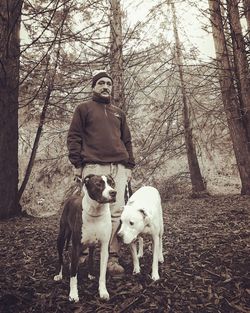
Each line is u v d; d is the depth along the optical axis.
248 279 3.69
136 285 3.66
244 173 10.23
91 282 3.76
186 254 4.62
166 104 11.40
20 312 3.14
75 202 3.76
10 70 7.28
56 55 8.13
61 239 3.95
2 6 7.20
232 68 9.83
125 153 4.25
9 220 7.07
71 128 4.13
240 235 5.28
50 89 8.09
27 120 8.92
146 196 4.42
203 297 3.38
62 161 10.20
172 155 13.09
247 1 9.13
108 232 3.55
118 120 4.34
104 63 8.12
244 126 10.26
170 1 9.80
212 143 12.54
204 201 10.47
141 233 4.05
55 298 3.39
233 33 9.17
